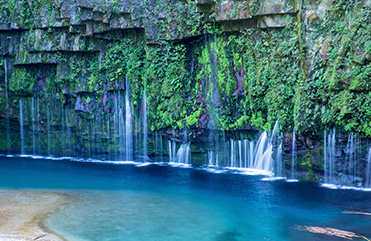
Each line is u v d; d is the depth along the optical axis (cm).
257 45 1608
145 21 1816
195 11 1714
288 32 1516
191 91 1844
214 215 1158
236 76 1731
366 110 1321
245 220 1115
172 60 1827
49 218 1119
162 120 1880
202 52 1808
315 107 1437
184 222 1102
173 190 1438
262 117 1664
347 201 1260
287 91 1523
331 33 1391
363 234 997
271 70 1570
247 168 1731
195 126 1822
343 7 1352
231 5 1611
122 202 1288
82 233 1009
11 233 990
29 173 1761
